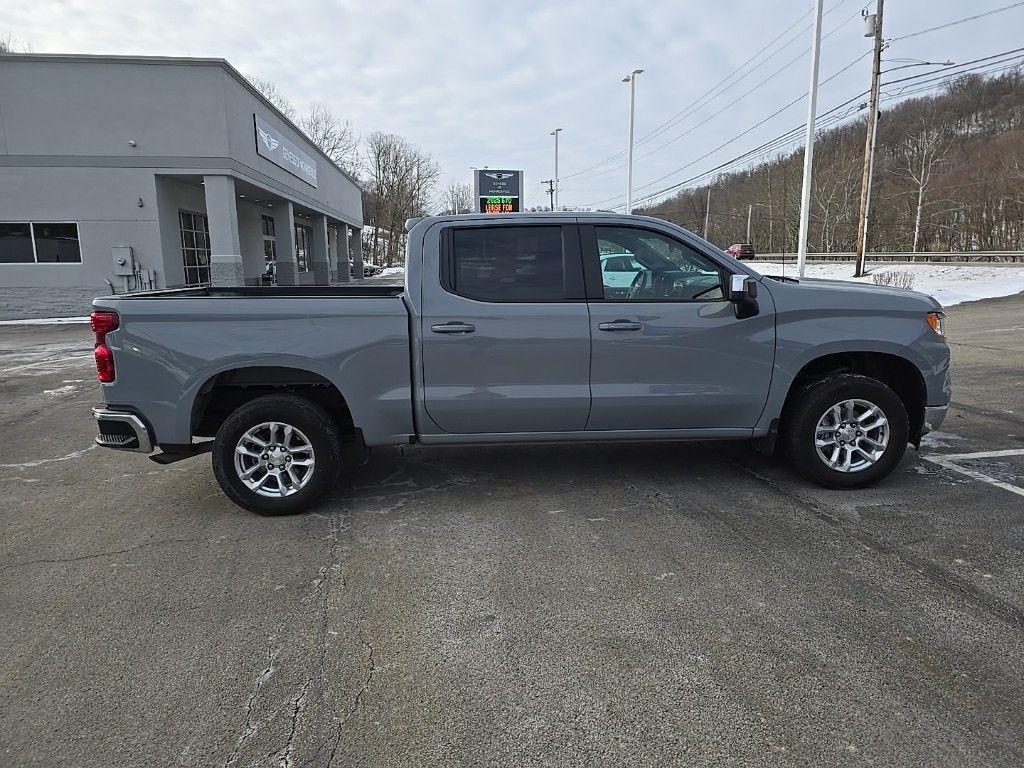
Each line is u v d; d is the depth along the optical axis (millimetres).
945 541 3742
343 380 4203
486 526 4066
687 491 4594
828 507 4258
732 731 2293
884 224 59125
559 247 4316
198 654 2797
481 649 2805
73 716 2420
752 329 4348
